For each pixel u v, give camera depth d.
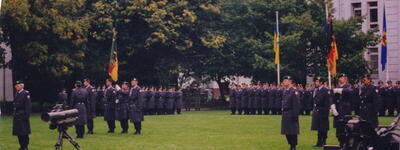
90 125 25.19
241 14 50.84
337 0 52.88
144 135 24.31
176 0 48.62
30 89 47.06
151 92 40.88
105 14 46.44
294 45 44.88
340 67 44.34
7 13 39.53
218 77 54.47
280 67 45.44
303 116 36.59
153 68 50.34
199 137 23.27
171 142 21.50
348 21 45.56
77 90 23.56
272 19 49.47
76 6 45.16
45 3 42.09
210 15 50.72
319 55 45.88
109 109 25.73
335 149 17.30
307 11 47.03
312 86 38.59
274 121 31.84
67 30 42.59
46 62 42.22
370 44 45.75
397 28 49.97
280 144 20.72
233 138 22.80
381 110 36.75
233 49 51.09
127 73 48.97
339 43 45.34
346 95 19.92
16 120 19.17
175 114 41.41
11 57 45.09
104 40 47.62
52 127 16.81
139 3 46.19
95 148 19.77
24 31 41.44
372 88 23.91
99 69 47.03
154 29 46.94
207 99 56.22
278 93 39.06
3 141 22.89
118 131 26.50
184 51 49.66
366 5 51.88
